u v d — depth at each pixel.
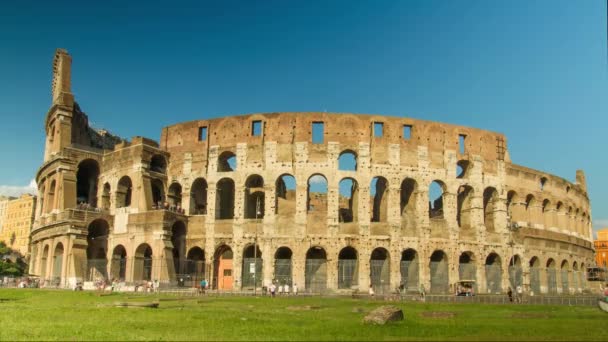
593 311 45.31
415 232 83.62
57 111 94.94
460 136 92.50
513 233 92.44
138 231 82.38
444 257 85.25
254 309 42.53
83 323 29.27
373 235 82.00
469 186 90.12
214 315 35.72
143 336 24.05
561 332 28.03
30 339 22.53
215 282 82.69
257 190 92.19
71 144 93.88
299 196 82.50
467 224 90.69
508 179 94.62
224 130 87.38
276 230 81.56
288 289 76.75
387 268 81.69
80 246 82.94
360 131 85.44
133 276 80.88
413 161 86.25
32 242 103.50
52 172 93.50
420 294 72.88
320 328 28.30
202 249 83.62
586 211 120.81
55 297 57.12
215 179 85.81
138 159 86.38
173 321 31.02
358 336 25.09
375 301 56.91
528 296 77.44
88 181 104.06
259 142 85.19
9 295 60.56
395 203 83.81
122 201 89.69
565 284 103.62
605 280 113.25
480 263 87.19
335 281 79.62
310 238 81.06
